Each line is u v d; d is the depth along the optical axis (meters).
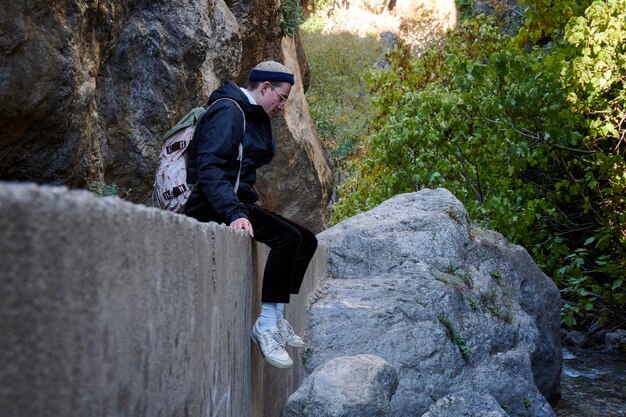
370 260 6.68
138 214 1.19
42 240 0.83
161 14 6.83
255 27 10.11
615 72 10.16
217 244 2.10
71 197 0.91
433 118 11.02
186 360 1.60
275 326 3.36
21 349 0.80
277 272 3.32
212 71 8.06
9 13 4.37
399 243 6.75
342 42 27.75
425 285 6.07
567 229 12.34
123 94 6.50
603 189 10.73
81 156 5.45
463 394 5.43
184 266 1.57
